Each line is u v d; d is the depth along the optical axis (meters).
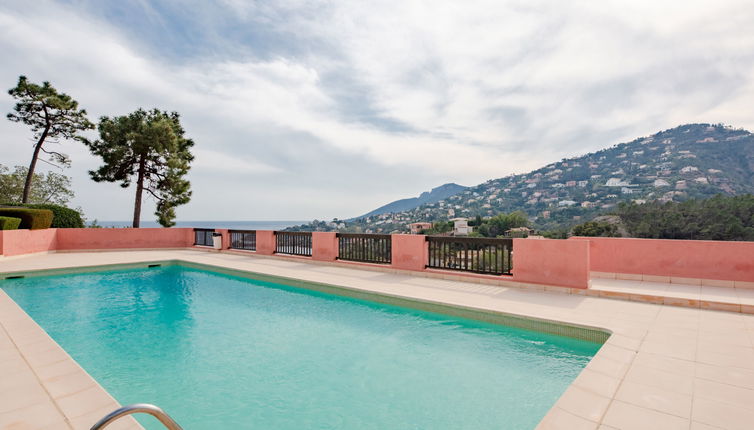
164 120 18.94
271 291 7.96
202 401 3.31
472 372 3.86
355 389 3.52
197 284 8.77
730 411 2.53
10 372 3.27
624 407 2.59
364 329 5.34
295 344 4.77
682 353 3.64
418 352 4.44
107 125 18.08
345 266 10.09
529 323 5.08
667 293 5.94
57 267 9.98
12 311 5.45
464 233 48.12
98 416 2.52
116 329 5.43
